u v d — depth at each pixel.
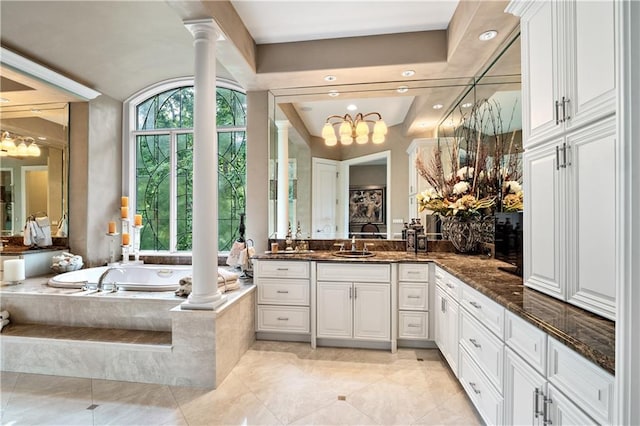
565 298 1.33
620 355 0.74
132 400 2.01
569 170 1.29
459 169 3.14
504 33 2.28
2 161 3.78
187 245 4.12
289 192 3.57
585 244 1.21
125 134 4.17
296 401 2.00
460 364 2.02
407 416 1.86
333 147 3.54
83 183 3.72
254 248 3.39
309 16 2.55
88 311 2.59
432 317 2.72
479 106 2.87
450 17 2.56
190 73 3.90
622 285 0.73
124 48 3.33
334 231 3.52
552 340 1.09
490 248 2.80
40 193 3.77
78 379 2.26
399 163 3.43
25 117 3.79
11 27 2.82
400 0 2.35
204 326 2.17
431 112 3.33
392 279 2.72
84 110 3.73
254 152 3.41
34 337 2.35
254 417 1.84
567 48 1.29
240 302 2.62
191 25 2.20
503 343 1.43
